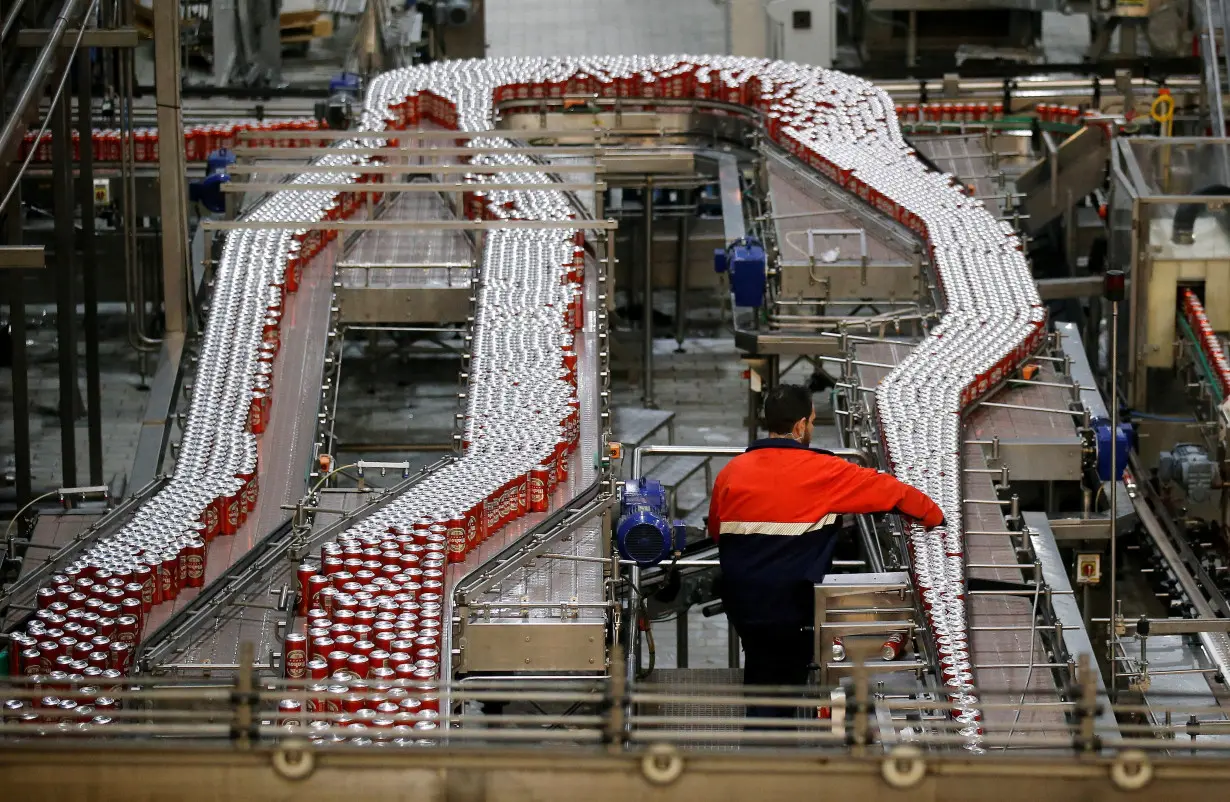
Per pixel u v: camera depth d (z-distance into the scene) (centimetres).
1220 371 2564
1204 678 1894
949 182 2917
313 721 1475
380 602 1684
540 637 1731
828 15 4100
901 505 1611
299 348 2412
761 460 1620
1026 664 1742
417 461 3039
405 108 3241
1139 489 2514
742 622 1606
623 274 3553
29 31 2548
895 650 1623
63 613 1705
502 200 2725
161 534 1859
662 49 4894
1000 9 4369
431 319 2553
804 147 3020
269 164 2770
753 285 2670
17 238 2553
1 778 994
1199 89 3662
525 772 1007
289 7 3991
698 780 1007
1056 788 1002
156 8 2603
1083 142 3291
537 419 2105
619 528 1855
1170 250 2700
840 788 1006
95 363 2725
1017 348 2386
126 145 3005
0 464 2975
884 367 2438
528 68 3397
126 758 999
